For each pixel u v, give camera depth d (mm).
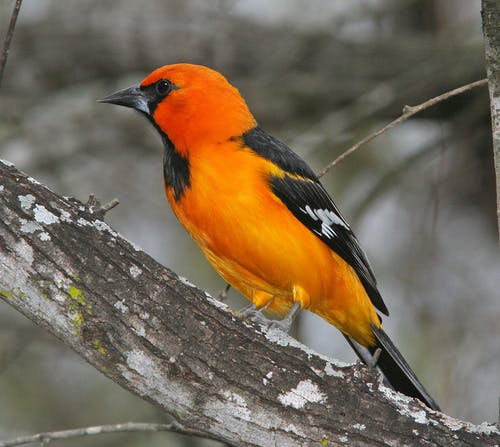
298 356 6812
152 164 15531
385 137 14617
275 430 6668
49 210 6602
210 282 14305
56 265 6512
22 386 13523
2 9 14898
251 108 14195
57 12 15172
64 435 8367
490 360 12461
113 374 6645
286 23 14719
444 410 12086
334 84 14047
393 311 13820
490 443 6711
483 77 12891
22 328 12391
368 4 14352
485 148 14328
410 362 13203
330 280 9062
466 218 14703
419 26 15500
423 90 13078
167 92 8898
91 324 6539
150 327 6617
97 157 14641
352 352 14117
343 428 6680
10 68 14867
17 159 14109
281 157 8891
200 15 15102
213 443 11484
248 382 6691
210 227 8555
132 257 6730
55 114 14664
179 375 6637
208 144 8641
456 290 13859
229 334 6770
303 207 8914
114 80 15312
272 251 8516
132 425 8547
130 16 15047
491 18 6992
